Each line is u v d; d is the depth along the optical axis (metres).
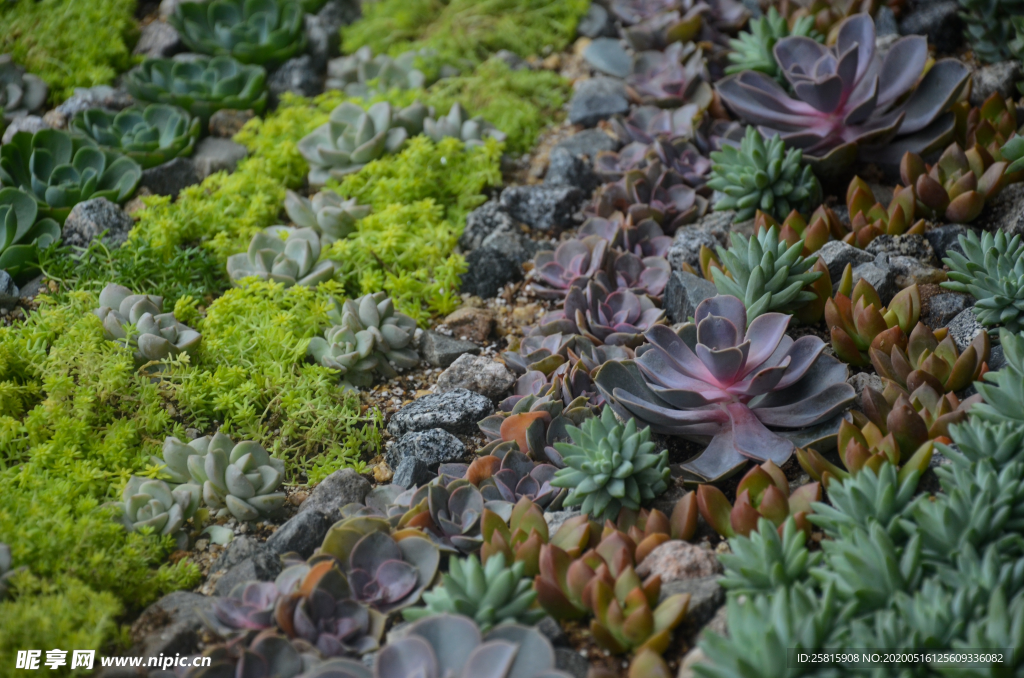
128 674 1.07
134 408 1.25
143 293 1.36
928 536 1.06
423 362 1.34
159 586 1.14
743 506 1.11
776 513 1.11
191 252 1.38
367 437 1.26
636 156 1.49
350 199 1.45
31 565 1.12
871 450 1.13
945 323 1.26
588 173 1.50
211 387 1.27
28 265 1.37
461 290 1.41
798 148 1.39
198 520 1.20
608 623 1.06
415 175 1.45
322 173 1.48
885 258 1.29
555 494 1.17
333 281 1.34
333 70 1.65
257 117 1.55
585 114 1.58
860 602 1.04
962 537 1.05
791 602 1.03
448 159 1.48
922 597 1.03
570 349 1.29
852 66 1.34
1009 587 1.02
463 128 1.52
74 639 1.07
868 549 1.05
